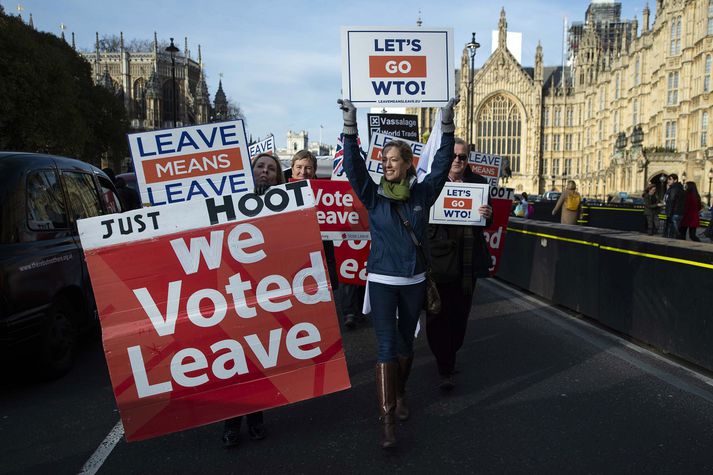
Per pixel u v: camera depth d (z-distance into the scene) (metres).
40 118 31.25
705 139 47.84
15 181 5.66
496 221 7.68
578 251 8.55
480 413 4.75
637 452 4.02
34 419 4.79
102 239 3.95
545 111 95.94
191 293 4.04
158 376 3.98
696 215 19.23
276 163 5.13
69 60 40.53
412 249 4.23
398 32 6.27
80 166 7.24
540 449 4.08
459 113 96.12
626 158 63.62
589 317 8.26
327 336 4.16
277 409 4.93
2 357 5.23
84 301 6.43
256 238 4.11
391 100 6.29
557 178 96.31
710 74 47.03
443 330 5.24
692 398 5.04
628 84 70.38
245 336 4.07
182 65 95.50
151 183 4.89
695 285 5.89
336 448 4.12
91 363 6.41
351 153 4.29
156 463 3.95
